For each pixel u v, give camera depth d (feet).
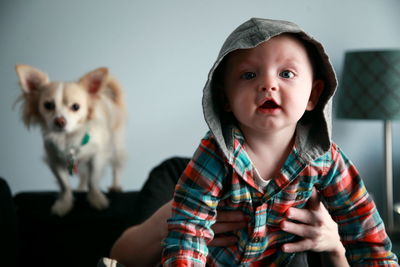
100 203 5.89
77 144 5.87
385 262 2.75
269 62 2.46
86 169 6.31
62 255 5.45
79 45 8.39
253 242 2.80
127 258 3.94
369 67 7.63
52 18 8.34
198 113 8.75
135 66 8.52
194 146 8.80
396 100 7.52
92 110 6.06
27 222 5.52
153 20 8.47
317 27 8.89
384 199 8.27
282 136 2.69
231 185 2.66
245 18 8.63
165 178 4.98
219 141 2.56
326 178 2.75
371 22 9.02
